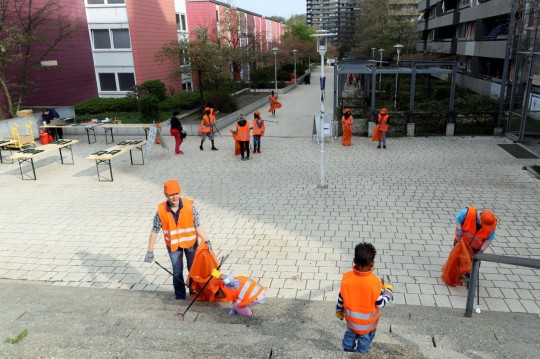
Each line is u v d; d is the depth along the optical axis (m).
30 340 4.21
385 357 3.77
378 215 9.84
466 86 34.88
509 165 13.51
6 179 13.70
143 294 6.70
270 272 7.45
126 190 12.34
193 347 4.02
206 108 16.73
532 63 15.55
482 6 30.56
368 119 18.56
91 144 18.61
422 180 12.26
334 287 6.94
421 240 8.52
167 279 7.41
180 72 25.36
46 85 23.58
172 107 24.61
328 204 10.63
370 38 47.34
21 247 8.84
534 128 16.12
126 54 27.20
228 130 21.06
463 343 4.57
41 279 7.55
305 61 67.00
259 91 39.09
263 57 40.78
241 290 5.30
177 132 16.22
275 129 21.23
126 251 8.53
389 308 6.16
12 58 19.89
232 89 35.28
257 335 4.44
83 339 4.21
